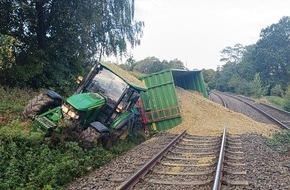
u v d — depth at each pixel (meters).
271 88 62.19
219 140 14.08
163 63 51.81
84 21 18.89
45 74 18.53
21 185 7.42
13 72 16.09
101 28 22.38
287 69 66.38
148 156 11.02
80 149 9.93
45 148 9.13
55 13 18.83
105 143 11.45
